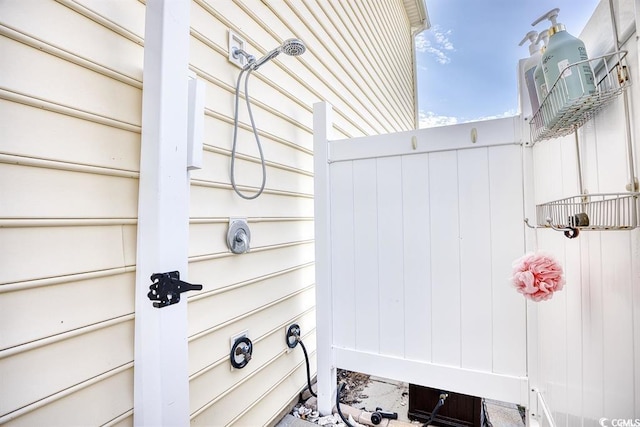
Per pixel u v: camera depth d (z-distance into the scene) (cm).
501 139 136
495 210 137
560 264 97
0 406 68
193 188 120
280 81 179
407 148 154
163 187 92
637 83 60
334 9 255
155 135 92
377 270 160
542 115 94
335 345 168
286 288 178
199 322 120
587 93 71
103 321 87
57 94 80
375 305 160
